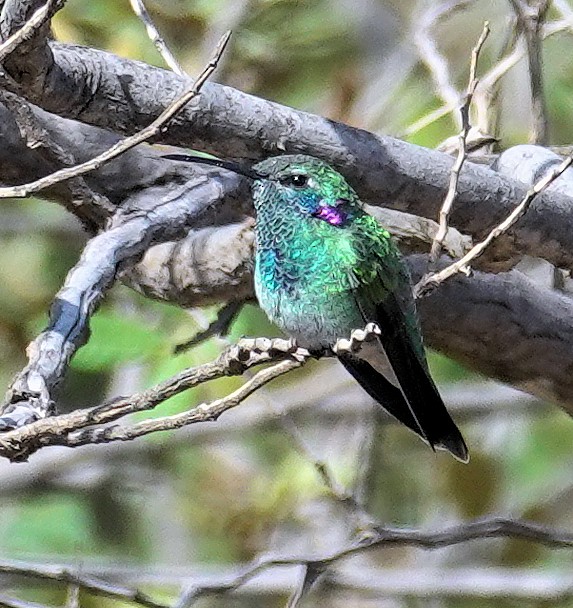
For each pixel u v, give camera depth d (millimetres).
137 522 15016
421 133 12258
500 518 9312
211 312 11727
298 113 7793
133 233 7512
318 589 12602
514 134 12750
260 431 14461
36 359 6473
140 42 12430
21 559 13320
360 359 7730
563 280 10578
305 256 7559
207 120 7512
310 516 13359
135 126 7297
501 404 14727
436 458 14320
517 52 10898
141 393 5438
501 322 9742
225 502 14242
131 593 8758
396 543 9242
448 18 13578
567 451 14797
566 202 8492
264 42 13117
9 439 5418
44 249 14812
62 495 15031
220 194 8055
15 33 6184
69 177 5676
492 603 13250
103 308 10758
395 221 9180
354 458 13133
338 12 13531
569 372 10023
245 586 12859
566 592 12453
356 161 7922
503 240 8531
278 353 5402
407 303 7852
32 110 7523
